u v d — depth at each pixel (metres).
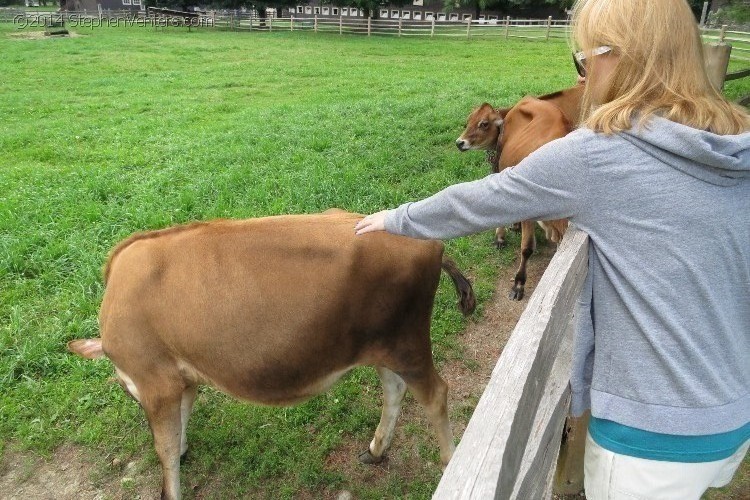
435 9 48.41
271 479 3.55
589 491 1.81
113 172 8.02
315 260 2.71
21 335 4.61
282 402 2.96
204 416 3.98
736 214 1.48
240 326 2.73
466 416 3.94
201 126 11.01
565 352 2.34
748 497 3.11
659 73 1.52
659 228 1.48
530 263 5.88
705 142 1.42
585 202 1.55
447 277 5.36
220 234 2.82
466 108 10.80
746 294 1.56
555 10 43.91
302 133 9.59
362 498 3.41
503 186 1.65
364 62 20.83
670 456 1.58
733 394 1.56
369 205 6.61
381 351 2.94
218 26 36.94
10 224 6.24
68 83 16.67
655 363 1.55
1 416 3.91
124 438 3.82
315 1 48.00
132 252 2.93
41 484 3.54
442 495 1.09
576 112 6.71
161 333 2.83
